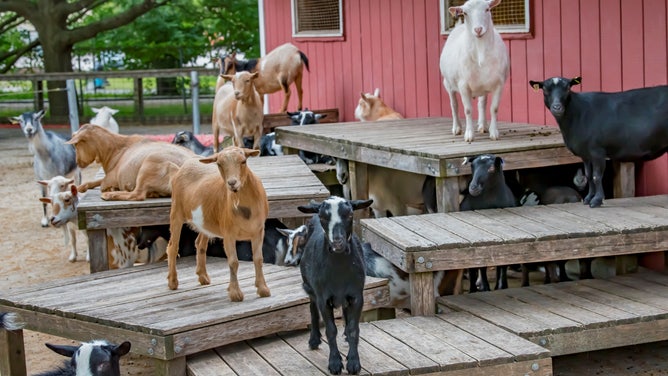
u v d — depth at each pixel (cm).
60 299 699
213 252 838
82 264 1088
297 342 654
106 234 827
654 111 773
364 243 784
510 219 764
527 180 920
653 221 728
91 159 883
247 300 669
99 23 2728
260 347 646
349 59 1426
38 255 1141
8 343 688
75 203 1039
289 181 920
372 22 1350
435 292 764
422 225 755
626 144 779
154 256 887
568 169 899
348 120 1448
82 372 525
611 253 710
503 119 1078
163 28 3288
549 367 598
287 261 802
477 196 816
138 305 670
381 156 914
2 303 705
